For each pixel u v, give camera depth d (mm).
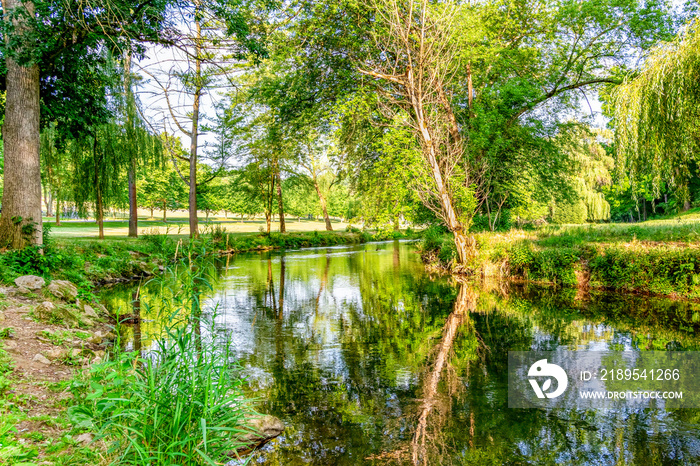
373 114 16719
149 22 11062
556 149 21906
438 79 16328
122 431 3234
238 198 43219
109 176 20438
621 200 39188
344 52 17609
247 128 27625
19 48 9602
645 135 9578
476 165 19406
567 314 10148
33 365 4621
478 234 17703
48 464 2812
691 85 8930
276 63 19453
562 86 22094
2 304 6539
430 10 15867
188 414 3316
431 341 7969
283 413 4945
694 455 4031
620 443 4281
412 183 15500
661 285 11703
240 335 8281
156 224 43625
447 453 4078
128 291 12258
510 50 21047
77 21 9945
